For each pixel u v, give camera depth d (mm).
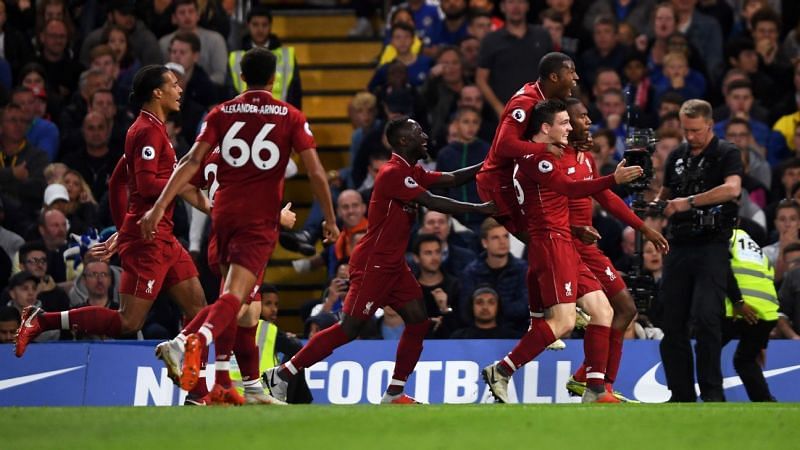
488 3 44875
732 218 26906
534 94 25234
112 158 38531
